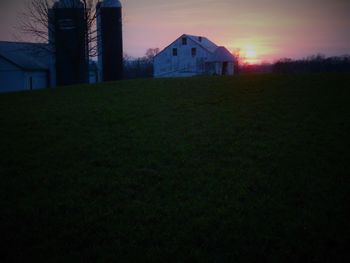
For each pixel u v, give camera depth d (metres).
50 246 4.23
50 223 4.82
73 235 4.48
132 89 17.55
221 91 15.45
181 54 51.56
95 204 5.38
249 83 17.34
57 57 33.34
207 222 4.72
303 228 4.48
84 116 11.45
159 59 53.22
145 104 13.16
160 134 9.04
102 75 35.50
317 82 16.09
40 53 37.84
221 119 10.43
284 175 6.27
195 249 4.12
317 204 5.16
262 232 4.45
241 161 7.02
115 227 4.66
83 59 33.12
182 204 5.28
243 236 4.36
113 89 18.05
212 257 3.96
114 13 34.31
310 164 6.76
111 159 7.32
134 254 4.04
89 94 16.72
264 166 6.73
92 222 4.82
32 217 4.98
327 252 3.97
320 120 9.79
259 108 11.68
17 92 19.39
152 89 17.17
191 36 51.62
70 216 5.02
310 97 12.84
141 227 4.65
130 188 5.94
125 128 9.75
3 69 34.25
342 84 15.11
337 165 6.65
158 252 4.06
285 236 4.34
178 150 7.75
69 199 5.55
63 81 33.84
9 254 4.05
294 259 3.88
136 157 7.43
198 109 11.93
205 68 49.78
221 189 5.76
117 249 4.14
